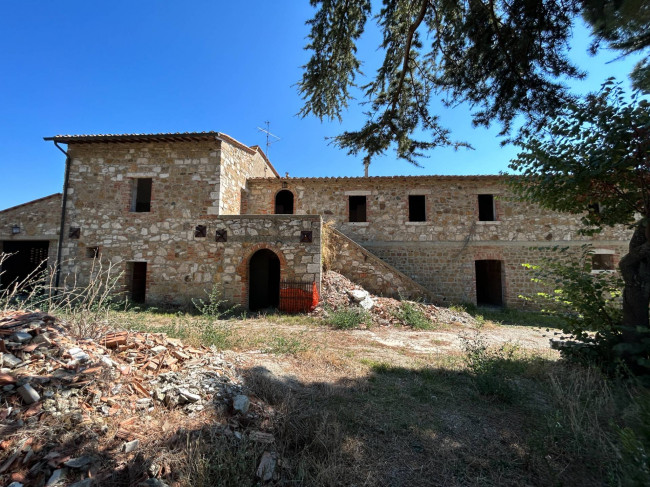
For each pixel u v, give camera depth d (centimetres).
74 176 1070
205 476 204
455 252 1212
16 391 235
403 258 1225
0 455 191
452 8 373
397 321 824
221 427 258
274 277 1288
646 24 260
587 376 365
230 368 382
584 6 279
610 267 1159
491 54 372
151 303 1009
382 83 508
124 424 245
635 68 297
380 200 1255
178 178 1052
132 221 1045
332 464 231
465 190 1237
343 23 434
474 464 248
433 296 1043
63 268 1035
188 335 539
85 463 198
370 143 530
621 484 202
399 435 284
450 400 356
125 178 1065
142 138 1035
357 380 405
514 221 1207
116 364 313
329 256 1091
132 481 194
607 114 346
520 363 473
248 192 1278
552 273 466
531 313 1080
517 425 303
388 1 409
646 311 378
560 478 228
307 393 354
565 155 390
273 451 241
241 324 773
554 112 376
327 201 1267
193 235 1022
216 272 998
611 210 416
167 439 236
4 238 1143
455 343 643
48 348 291
